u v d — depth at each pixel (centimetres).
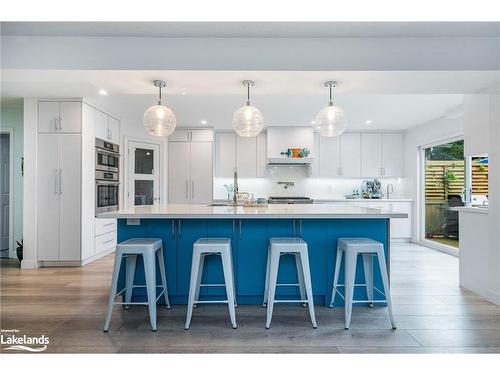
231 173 657
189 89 320
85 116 436
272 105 479
